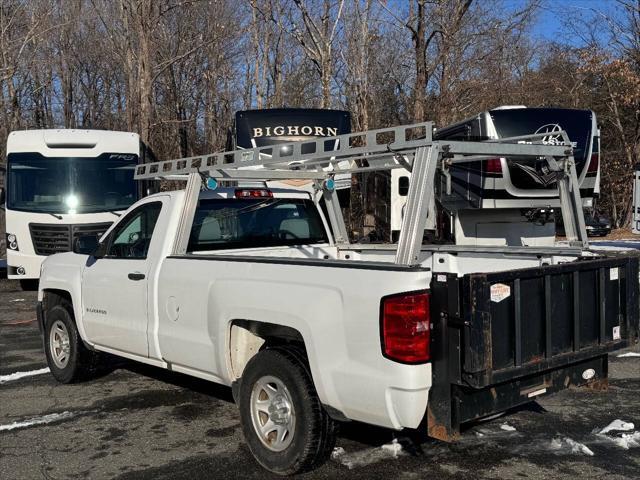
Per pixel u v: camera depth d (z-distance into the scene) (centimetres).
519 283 386
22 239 1312
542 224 929
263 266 450
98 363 670
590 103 3080
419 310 369
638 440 503
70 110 3331
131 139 1388
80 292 642
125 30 2050
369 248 632
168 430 536
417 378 368
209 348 487
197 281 496
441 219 973
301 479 434
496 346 375
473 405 381
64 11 2923
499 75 2178
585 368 448
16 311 1159
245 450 491
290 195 632
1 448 501
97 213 1320
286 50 2619
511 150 447
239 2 2702
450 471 447
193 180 544
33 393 647
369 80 2170
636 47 2811
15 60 2505
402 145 404
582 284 430
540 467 454
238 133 1299
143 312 555
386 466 455
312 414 418
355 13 2073
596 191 996
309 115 1314
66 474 453
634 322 464
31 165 1327
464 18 1973
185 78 2888
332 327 400
